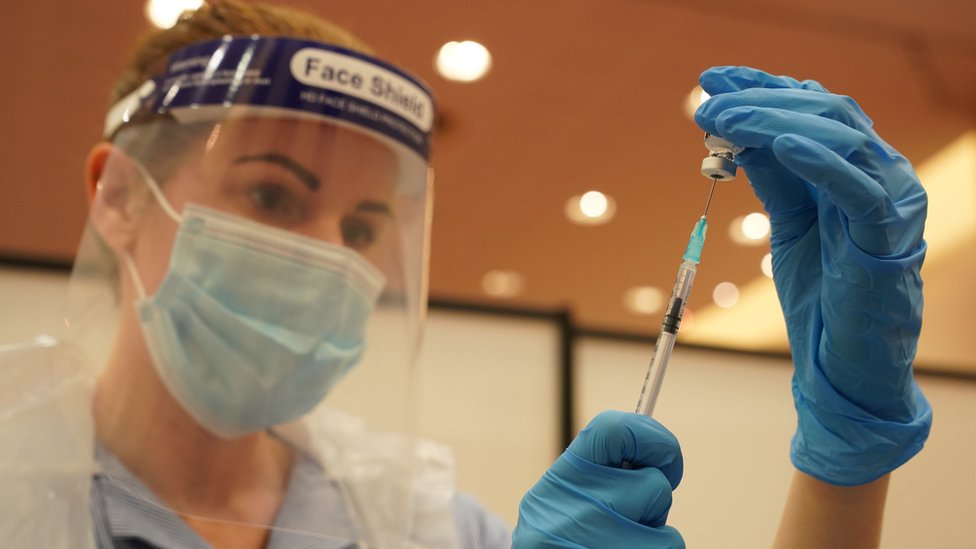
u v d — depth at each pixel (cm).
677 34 414
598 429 99
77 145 485
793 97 98
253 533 101
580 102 473
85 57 432
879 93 442
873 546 106
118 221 104
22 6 402
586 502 96
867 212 89
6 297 150
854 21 393
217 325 100
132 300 102
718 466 175
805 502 108
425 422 166
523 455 168
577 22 410
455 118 490
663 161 523
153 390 100
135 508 96
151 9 399
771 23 400
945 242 445
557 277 662
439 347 171
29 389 99
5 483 92
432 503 123
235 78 103
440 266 654
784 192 105
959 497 183
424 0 395
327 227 105
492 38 421
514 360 173
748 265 619
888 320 95
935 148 460
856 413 101
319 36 114
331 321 102
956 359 421
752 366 183
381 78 108
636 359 179
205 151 103
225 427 100
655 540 95
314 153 104
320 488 104
